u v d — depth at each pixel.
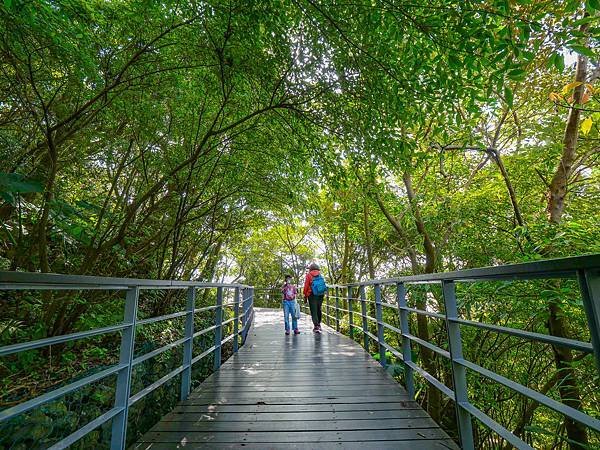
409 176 6.71
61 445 1.34
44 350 3.15
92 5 2.59
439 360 6.56
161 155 4.66
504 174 4.80
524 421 5.52
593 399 4.27
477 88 2.65
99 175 4.95
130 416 2.77
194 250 7.02
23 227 3.52
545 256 3.99
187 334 3.07
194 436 2.19
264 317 10.93
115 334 3.94
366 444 2.08
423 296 5.85
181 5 2.75
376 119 3.15
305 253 19.31
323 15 2.46
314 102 3.47
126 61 3.27
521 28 1.89
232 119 4.38
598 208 5.45
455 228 6.54
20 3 2.15
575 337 4.65
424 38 2.40
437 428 2.30
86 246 3.95
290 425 2.37
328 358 4.59
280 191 5.41
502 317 5.32
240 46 3.00
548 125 4.95
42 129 3.01
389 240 9.91
